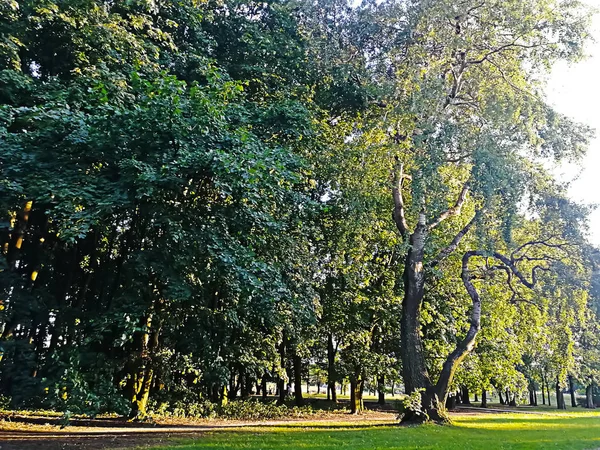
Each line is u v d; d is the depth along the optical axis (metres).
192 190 10.24
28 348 11.27
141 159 9.50
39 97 10.57
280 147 12.53
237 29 15.83
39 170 9.24
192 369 14.52
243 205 10.64
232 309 13.30
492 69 16.62
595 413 31.23
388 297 21.56
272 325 15.19
